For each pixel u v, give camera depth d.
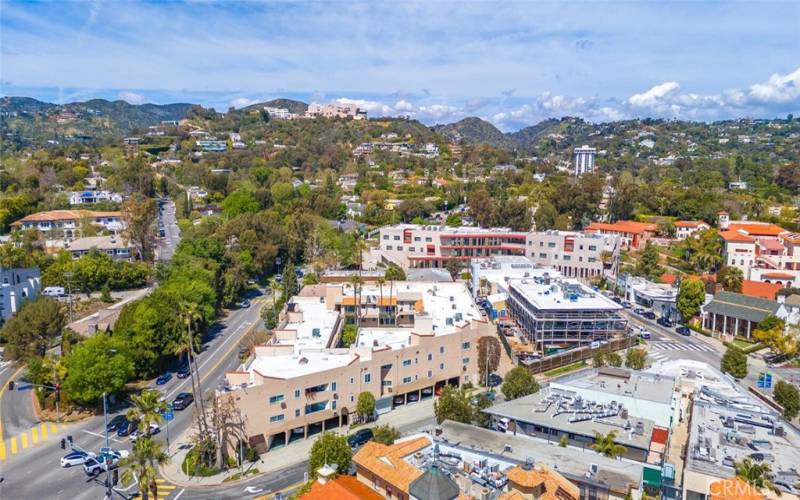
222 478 85.00
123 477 68.06
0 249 169.50
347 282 151.88
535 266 176.75
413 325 133.12
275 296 172.62
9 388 113.94
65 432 97.50
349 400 100.12
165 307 123.62
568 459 69.06
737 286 160.25
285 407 92.75
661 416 81.69
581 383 91.88
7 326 115.94
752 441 73.31
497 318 154.25
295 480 84.12
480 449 71.62
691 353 133.62
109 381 102.12
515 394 99.44
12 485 81.69
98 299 165.75
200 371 122.12
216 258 180.00
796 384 114.06
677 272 189.62
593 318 131.12
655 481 67.31
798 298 145.25
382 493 62.97
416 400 111.62
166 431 97.69
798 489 62.06
